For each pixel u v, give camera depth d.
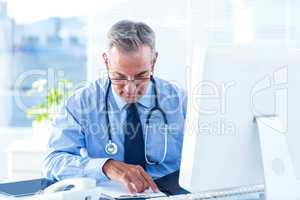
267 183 1.27
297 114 1.32
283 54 1.29
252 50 1.26
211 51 1.20
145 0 3.01
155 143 1.95
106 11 3.01
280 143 1.29
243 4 3.12
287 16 3.18
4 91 4.19
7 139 3.82
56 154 1.86
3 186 1.74
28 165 2.97
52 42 5.01
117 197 1.53
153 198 1.41
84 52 4.66
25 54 4.44
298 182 1.34
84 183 1.46
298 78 1.31
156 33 2.99
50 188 1.51
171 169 1.98
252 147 1.29
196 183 1.24
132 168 1.66
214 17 3.07
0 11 4.32
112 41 1.95
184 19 3.02
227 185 1.28
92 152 1.97
